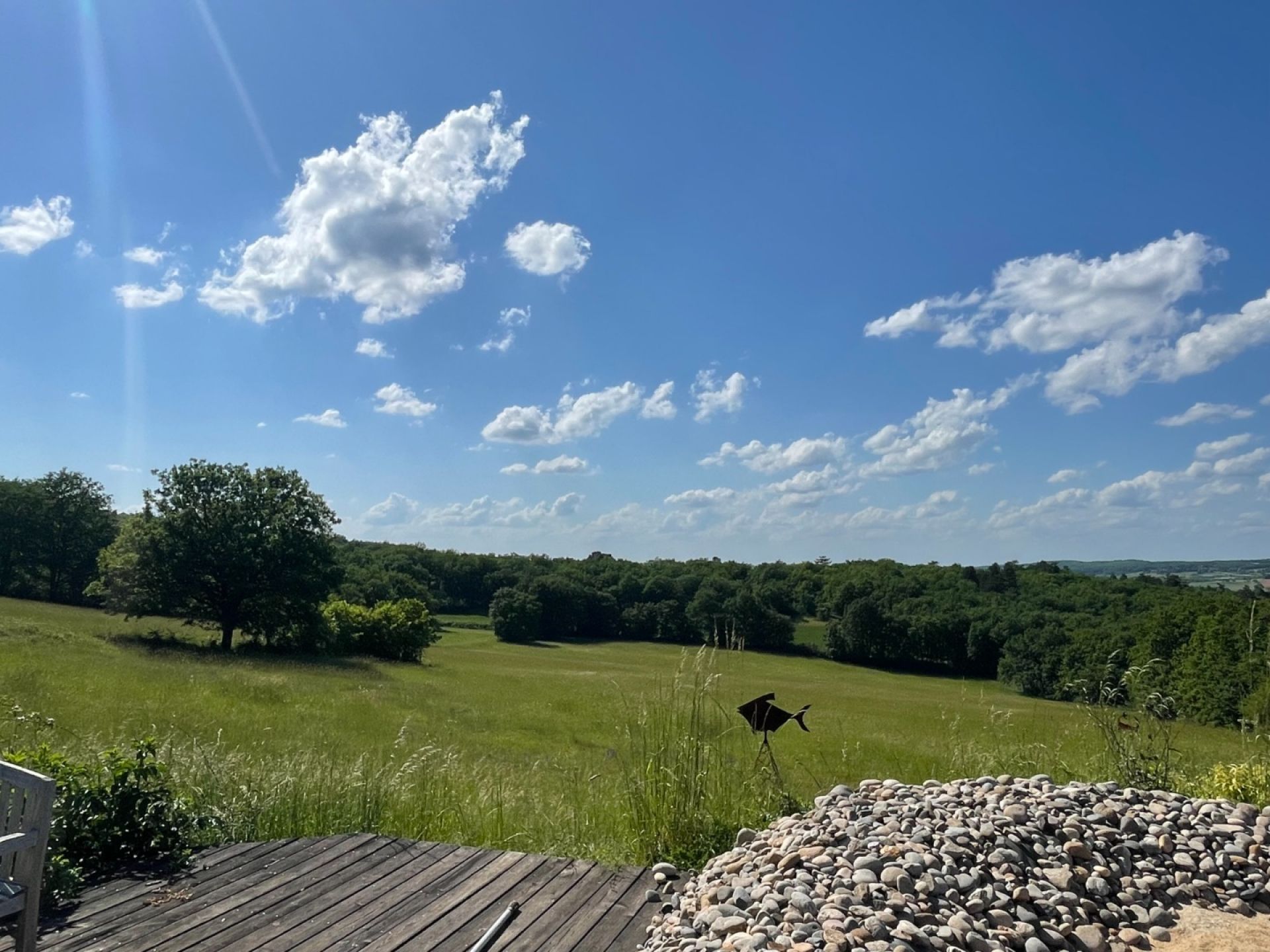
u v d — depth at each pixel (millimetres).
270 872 4391
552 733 18125
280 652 37938
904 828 4031
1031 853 3854
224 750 7199
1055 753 7391
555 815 6250
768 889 3635
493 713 20938
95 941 3459
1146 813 4281
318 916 3797
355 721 16922
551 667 43062
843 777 9242
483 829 5906
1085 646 32938
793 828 4395
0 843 2686
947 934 3176
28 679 16297
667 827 5191
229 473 37844
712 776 5609
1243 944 3340
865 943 3070
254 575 36906
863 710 24391
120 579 36125
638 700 6121
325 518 39250
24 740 7289
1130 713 6598
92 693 15984
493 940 3525
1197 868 3867
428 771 6941
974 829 3971
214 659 29812
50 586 57281
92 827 4457
